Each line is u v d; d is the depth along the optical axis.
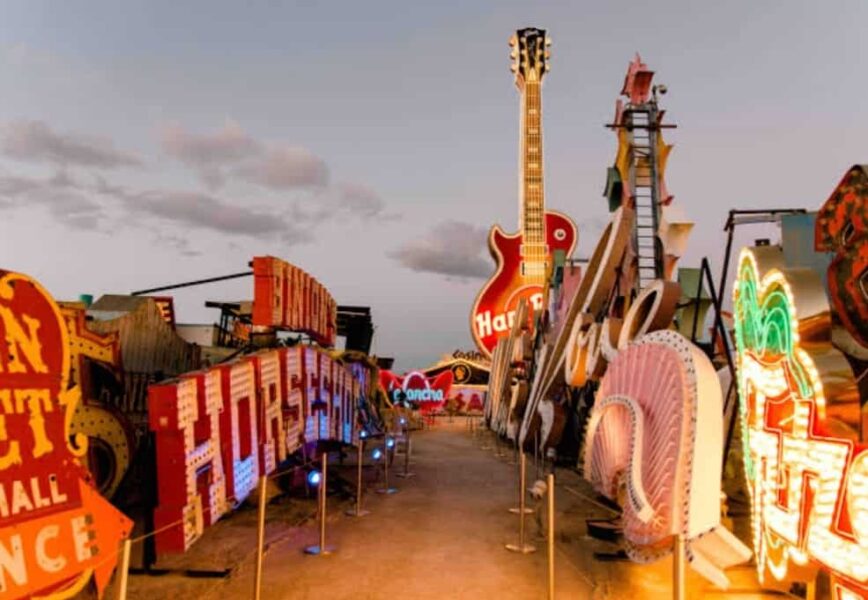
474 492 19.98
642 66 22.95
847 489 6.55
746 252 9.23
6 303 6.68
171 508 10.08
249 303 23.69
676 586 5.99
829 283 7.47
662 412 10.39
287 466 18.98
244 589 10.08
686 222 20.94
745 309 9.30
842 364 7.23
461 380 85.12
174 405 10.05
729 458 15.52
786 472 7.80
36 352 7.00
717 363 17.20
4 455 6.42
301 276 17.45
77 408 10.82
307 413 17.38
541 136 70.81
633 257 21.67
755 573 10.86
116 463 11.51
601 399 13.45
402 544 13.09
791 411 7.74
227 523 14.87
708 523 9.11
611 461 12.52
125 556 6.28
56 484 7.07
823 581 8.61
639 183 22.45
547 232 69.25
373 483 21.88
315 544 13.01
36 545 6.59
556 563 11.75
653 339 11.32
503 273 68.06
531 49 72.12
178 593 9.78
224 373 12.03
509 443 39.97
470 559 11.99
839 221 7.33
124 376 13.56
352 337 32.53
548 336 32.28
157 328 15.40
